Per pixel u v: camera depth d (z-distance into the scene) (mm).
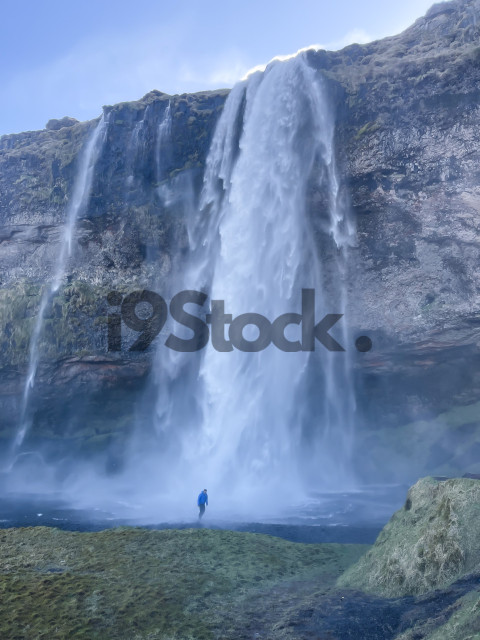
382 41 44156
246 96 45312
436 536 14508
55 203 48000
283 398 44906
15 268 49031
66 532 21078
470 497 15031
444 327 38656
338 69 42281
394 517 17156
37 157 49875
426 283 39281
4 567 17203
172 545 19188
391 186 39312
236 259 44438
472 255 37562
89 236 47250
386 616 12805
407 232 39531
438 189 37844
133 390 47406
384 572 14875
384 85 39438
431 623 11664
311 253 42500
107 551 18609
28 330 45406
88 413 48406
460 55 37250
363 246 40969
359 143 40031
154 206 46000
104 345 44938
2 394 46406
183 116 46375
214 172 45688
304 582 16109
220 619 13617
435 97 37531
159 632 13008
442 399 43406
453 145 37031
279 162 43125
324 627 12680
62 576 16328
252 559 17891
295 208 42594
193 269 45688
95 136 47406
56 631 13094
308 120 42031
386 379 43906
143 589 15352
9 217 49062
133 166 46375
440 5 43000
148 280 45906
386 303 40594
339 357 43062
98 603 14508
